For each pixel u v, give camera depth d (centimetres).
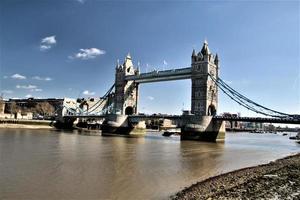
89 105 18012
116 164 3541
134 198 2117
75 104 17325
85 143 6431
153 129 19725
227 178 2683
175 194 2212
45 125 15062
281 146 7931
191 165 3675
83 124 16062
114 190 2320
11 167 3141
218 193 2064
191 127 8819
